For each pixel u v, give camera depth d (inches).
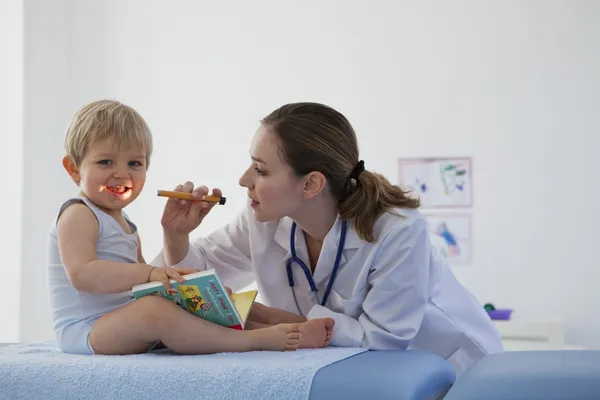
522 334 127.5
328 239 58.2
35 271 152.4
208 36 162.7
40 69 157.5
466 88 148.6
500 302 144.3
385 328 55.4
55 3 162.6
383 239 56.8
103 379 42.9
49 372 44.1
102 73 165.9
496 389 38.8
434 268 60.7
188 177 161.2
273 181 56.6
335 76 155.9
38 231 154.0
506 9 147.9
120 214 59.5
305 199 57.5
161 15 164.9
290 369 41.3
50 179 157.9
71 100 166.1
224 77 161.3
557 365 41.6
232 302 50.6
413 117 150.8
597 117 143.0
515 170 145.4
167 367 42.8
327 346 54.6
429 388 42.1
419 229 57.3
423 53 151.3
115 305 54.3
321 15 157.6
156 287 49.9
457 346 63.9
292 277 62.8
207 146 160.9
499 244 145.1
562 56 144.9
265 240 63.2
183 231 63.6
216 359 45.4
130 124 57.4
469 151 147.6
